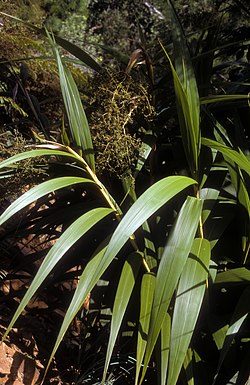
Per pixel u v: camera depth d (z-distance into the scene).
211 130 2.69
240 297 2.34
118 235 2.06
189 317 2.12
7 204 3.79
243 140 2.67
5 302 3.33
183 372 2.43
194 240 2.32
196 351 2.47
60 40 2.80
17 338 3.04
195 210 2.24
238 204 2.52
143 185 2.81
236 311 2.29
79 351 2.84
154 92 2.67
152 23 6.80
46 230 3.06
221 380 2.42
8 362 2.81
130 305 2.59
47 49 5.30
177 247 2.15
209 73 2.86
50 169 2.61
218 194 2.54
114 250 2.04
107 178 2.71
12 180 2.59
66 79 2.38
